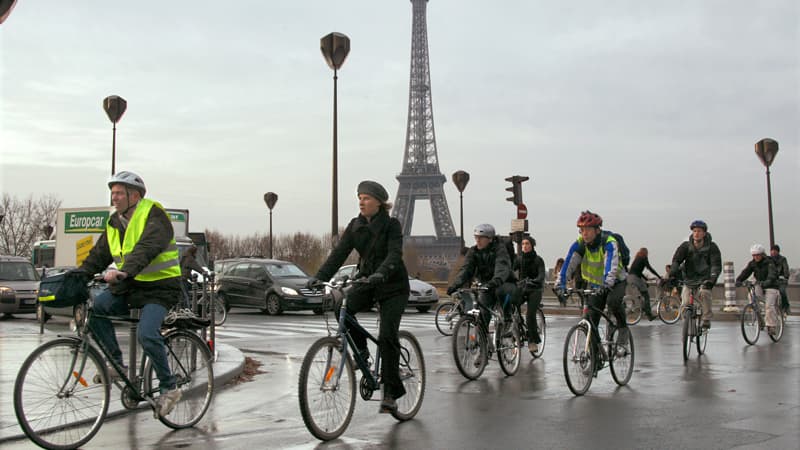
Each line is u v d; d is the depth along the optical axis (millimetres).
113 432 5973
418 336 15531
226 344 12633
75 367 5434
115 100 32781
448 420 6453
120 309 5742
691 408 6875
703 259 10867
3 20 7285
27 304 19703
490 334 9477
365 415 6688
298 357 11562
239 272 23453
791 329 16312
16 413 5074
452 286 9344
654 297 27422
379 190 6203
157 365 5758
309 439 5738
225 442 5633
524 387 8375
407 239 110250
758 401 7211
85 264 5777
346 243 6258
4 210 70562
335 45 27469
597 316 8031
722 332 15500
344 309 6012
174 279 5891
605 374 9180
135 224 5711
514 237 19359
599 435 5781
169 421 6012
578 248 8125
